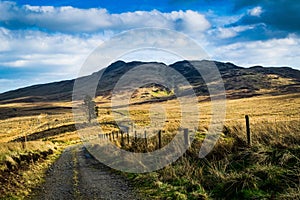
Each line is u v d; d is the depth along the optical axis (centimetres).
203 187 1066
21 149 2598
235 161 1193
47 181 1569
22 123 13725
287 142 1180
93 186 1338
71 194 1212
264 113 5612
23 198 1191
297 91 15838
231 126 1591
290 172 964
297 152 1084
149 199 1045
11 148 2525
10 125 13312
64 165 2272
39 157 2664
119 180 1429
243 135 1359
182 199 980
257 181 965
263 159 1098
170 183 1205
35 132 8800
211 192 1002
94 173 1716
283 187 905
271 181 943
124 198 1089
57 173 1855
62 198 1155
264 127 1380
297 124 1322
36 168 2059
